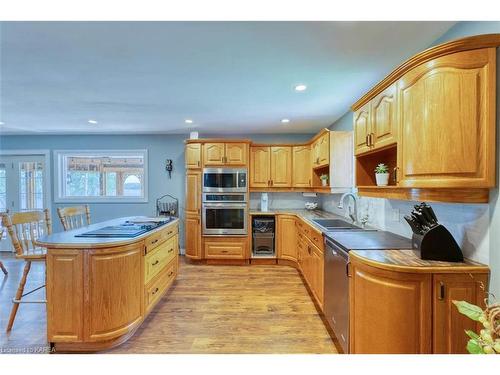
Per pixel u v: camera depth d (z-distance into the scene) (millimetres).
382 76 2404
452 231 1722
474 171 1373
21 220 2479
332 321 2213
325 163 3535
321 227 2838
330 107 3389
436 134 1448
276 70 2273
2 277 3670
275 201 5098
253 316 2680
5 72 2305
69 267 2004
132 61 2105
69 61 2100
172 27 1635
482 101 1354
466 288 1442
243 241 4406
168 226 3111
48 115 3748
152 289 2600
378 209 2758
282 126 4523
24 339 2240
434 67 1450
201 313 2742
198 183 4426
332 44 1859
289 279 3744
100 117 3867
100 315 2031
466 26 1579
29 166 5172
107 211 5172
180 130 4832
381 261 1569
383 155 2443
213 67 2219
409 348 1470
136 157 5242
